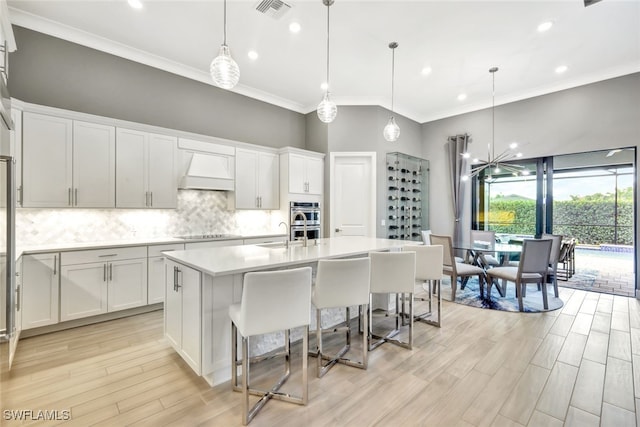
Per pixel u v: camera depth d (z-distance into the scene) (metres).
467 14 3.14
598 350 2.62
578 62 4.15
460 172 5.94
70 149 3.26
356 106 5.52
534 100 5.11
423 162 6.35
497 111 5.54
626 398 1.95
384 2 2.96
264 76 4.62
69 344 2.73
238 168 4.70
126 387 2.07
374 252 2.67
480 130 5.75
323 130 5.59
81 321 3.17
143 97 4.04
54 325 3.01
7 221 2.01
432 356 2.53
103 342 2.77
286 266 2.39
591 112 4.56
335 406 1.88
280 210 5.23
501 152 5.48
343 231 5.54
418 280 3.16
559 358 2.48
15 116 2.91
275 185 5.19
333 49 3.84
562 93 4.83
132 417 1.77
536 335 2.95
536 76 4.59
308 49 3.84
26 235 3.21
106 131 3.50
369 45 3.74
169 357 2.50
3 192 1.98
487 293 4.18
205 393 2.01
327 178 5.53
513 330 3.08
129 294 3.42
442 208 6.29
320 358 2.21
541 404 1.89
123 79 3.87
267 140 5.42
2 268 1.98
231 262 2.14
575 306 3.83
